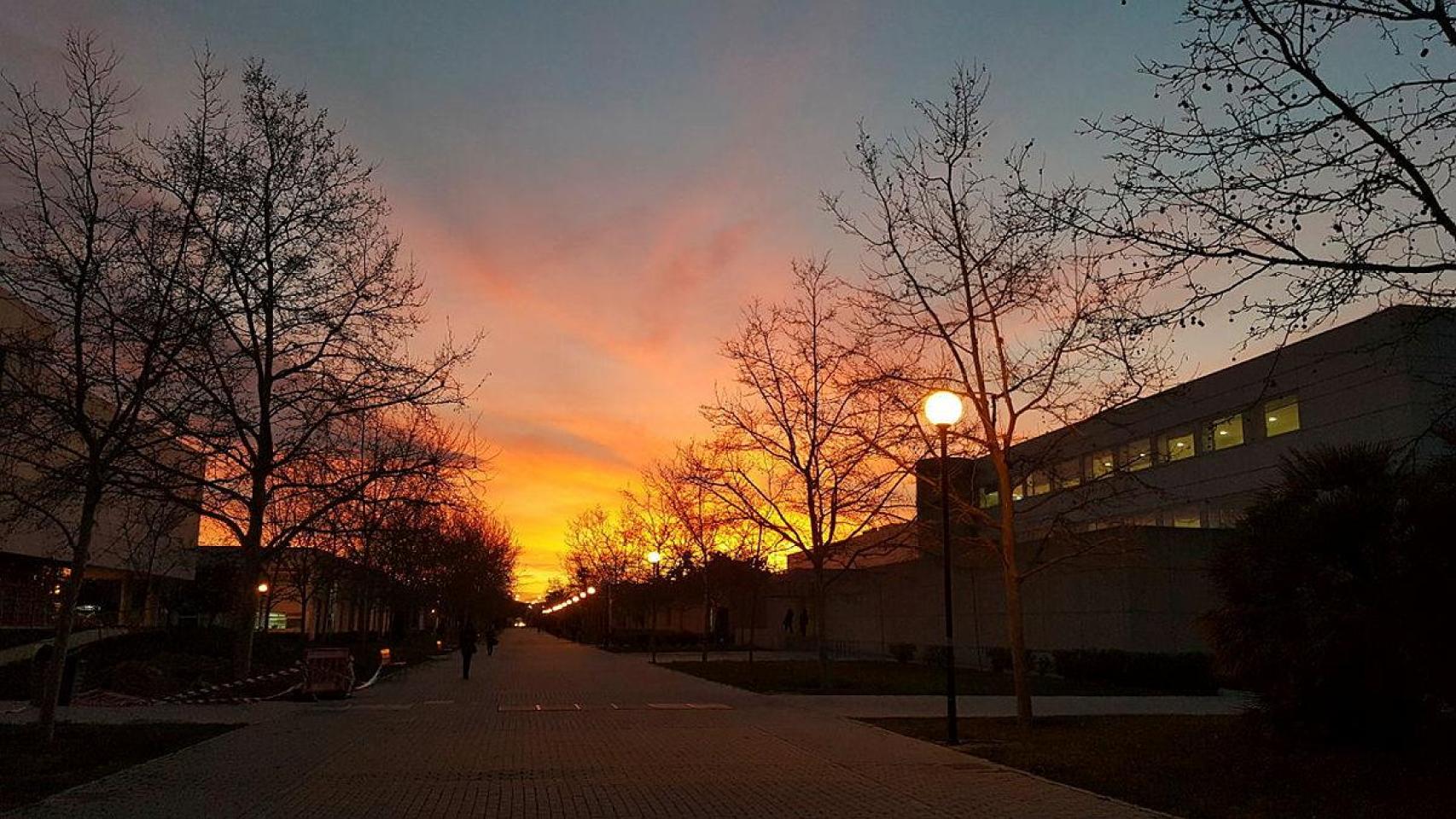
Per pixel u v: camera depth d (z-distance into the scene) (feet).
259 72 65.87
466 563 181.37
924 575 142.20
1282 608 39.75
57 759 42.37
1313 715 39.99
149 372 50.14
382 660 107.96
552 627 413.80
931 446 60.80
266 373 68.49
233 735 52.60
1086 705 72.08
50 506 59.47
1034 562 58.70
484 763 43.47
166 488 62.44
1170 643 99.55
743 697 77.46
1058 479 66.08
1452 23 27.89
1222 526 115.03
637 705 70.79
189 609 148.66
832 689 84.38
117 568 136.87
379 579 124.47
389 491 90.79
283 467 74.49
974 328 58.03
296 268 65.36
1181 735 48.83
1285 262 29.73
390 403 69.62
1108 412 58.29
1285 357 110.93
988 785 38.17
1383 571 37.42
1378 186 28.71
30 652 104.53
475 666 127.03
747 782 38.73
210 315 54.24
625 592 209.97
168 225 56.54
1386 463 41.50
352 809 33.45
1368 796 33.42
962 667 126.93
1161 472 129.08
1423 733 39.24
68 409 48.49
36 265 49.08
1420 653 36.37
